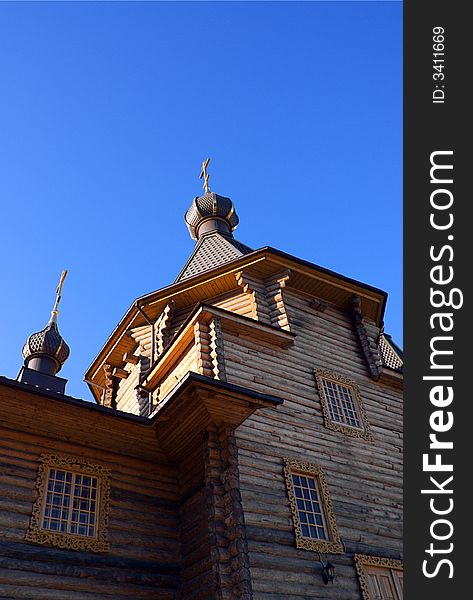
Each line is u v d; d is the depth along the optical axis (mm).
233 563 11180
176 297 18453
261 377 14844
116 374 21125
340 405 16188
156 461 13883
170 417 13102
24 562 10906
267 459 13367
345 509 13820
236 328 15219
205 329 14883
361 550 13297
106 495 12648
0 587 10414
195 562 12070
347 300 19031
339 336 18047
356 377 17281
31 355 19953
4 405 12102
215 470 12461
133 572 11898
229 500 11930
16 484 11727
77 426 12875
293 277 17828
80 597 11055
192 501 12977
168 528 12953
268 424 14062
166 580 12156
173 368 16328
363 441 15648
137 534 12508
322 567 12344
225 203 26312
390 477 15359
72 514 12102
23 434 12445
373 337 19250
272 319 16844
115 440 13344
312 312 18047
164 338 17953
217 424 13023
